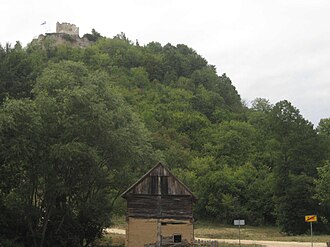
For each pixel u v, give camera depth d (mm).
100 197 44594
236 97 169125
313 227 74500
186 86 156875
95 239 48938
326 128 101125
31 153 38219
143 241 42969
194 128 127125
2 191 40375
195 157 111000
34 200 42594
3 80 51000
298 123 83188
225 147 115000
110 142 41719
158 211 43562
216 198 96562
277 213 77625
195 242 42406
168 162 99750
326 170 66000
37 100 40312
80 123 39094
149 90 148250
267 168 105500
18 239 41750
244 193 97812
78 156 38281
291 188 75500
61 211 43000
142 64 172375
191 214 43906
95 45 186250
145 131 52969
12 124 36938
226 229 80938
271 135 99812
